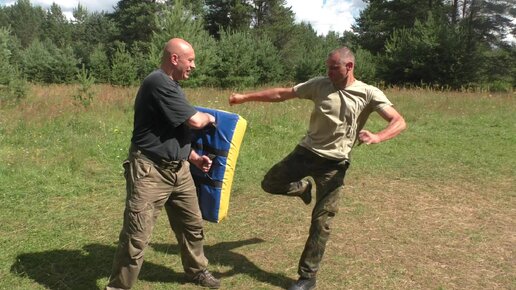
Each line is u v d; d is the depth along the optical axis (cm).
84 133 919
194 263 365
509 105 1445
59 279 378
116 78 2575
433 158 809
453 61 2772
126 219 323
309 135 363
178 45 319
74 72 3566
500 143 948
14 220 496
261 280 383
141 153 324
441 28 2814
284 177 367
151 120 321
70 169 667
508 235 482
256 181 650
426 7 3781
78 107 1152
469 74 2812
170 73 324
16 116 1021
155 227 486
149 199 323
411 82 2922
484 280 388
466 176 700
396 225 502
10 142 834
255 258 422
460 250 443
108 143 816
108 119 1038
